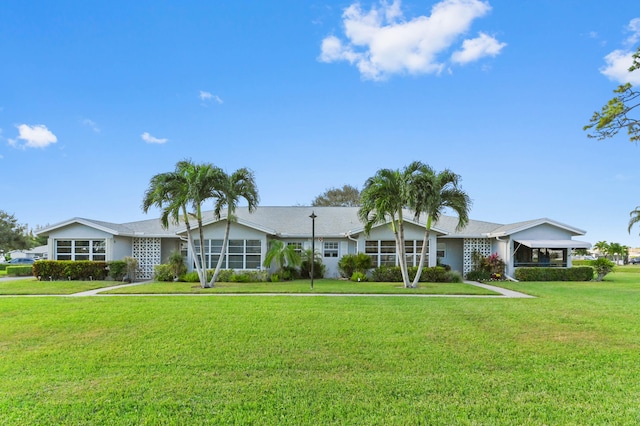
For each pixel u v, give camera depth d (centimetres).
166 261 2711
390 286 2030
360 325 992
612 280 2602
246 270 2358
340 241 2720
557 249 2742
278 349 776
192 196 1873
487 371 655
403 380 610
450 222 2959
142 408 505
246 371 650
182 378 614
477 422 469
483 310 1227
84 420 471
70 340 848
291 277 2491
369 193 2019
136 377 619
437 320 1060
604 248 6831
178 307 1271
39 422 465
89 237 2480
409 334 902
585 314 1164
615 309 1259
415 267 2367
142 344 812
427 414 491
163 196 1900
